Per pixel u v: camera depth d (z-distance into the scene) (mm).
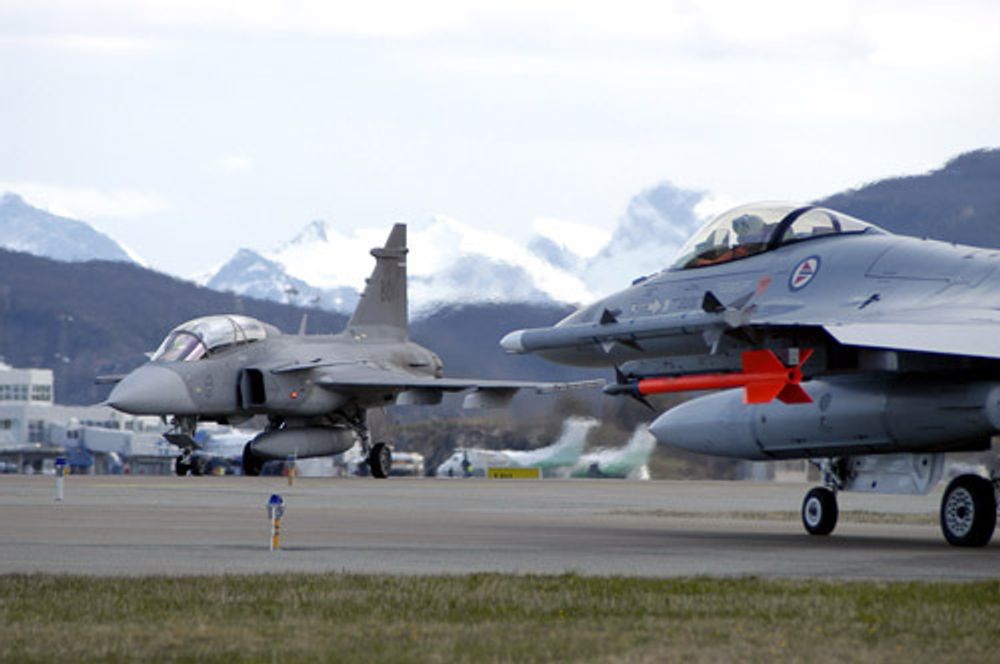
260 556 53688
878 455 67500
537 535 67250
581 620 37031
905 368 62375
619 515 86750
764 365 59375
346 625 36062
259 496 100938
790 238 71500
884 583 44906
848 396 65812
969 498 61562
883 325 59688
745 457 71438
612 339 68250
